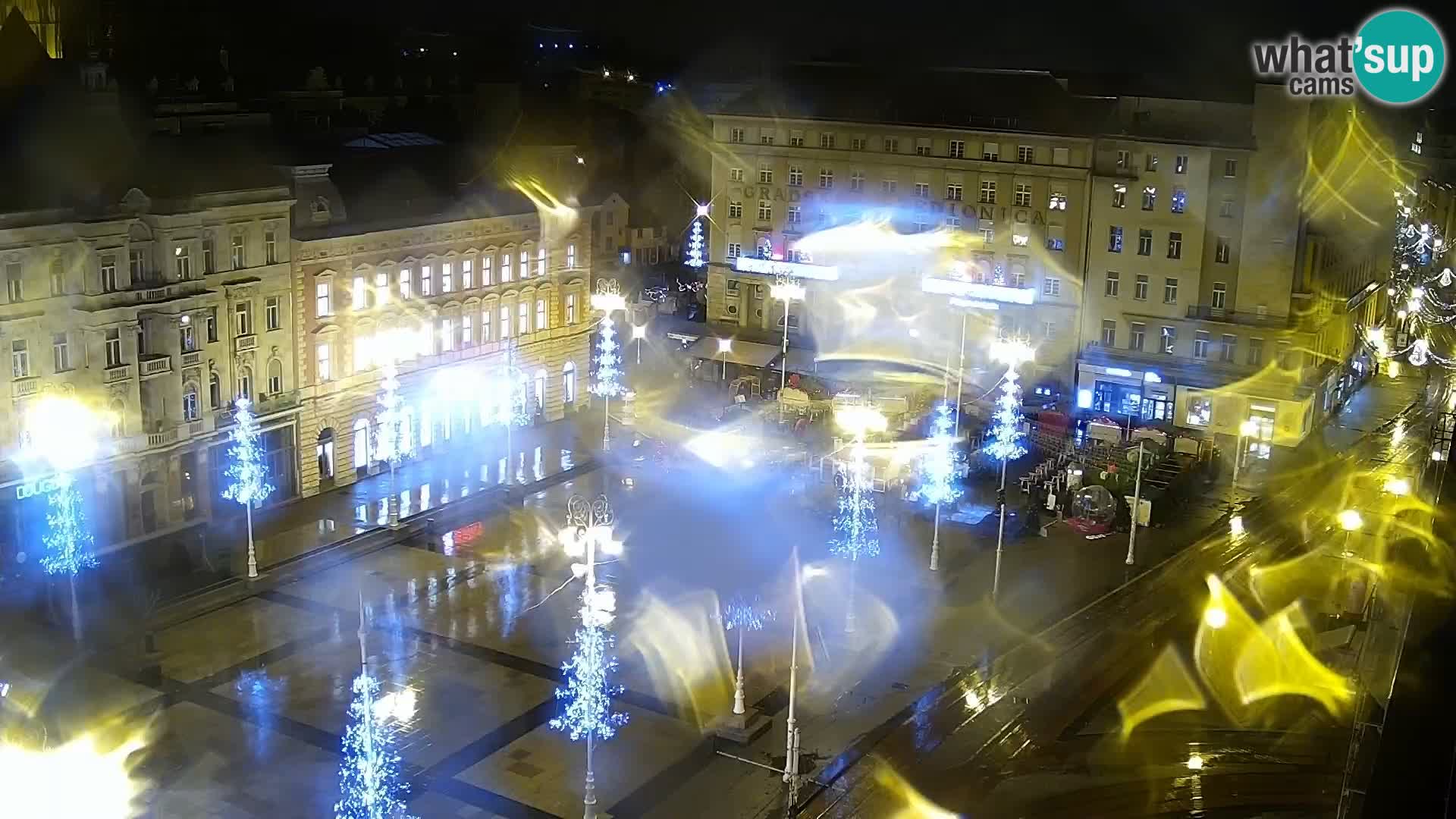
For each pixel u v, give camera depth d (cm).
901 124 11919
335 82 14412
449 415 10044
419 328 9600
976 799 5094
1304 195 10381
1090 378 11362
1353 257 12025
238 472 7569
